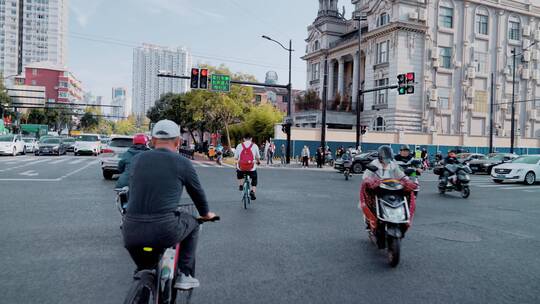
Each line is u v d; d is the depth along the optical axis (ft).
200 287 14.61
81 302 13.03
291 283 15.34
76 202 32.81
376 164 19.95
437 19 137.08
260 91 254.27
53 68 371.76
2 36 469.57
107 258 17.84
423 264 18.37
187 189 10.27
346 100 149.07
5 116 202.59
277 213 30.81
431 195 47.03
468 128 144.15
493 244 22.72
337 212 32.07
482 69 147.54
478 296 14.53
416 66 133.49
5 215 26.91
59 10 507.30
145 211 9.30
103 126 479.00
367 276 16.44
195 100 138.82
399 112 130.72
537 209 36.94
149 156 9.88
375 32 137.80
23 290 13.94
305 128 123.85
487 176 84.38
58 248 19.33
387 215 18.03
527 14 155.84
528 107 159.12
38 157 102.37
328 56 170.30
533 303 13.99
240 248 20.16
